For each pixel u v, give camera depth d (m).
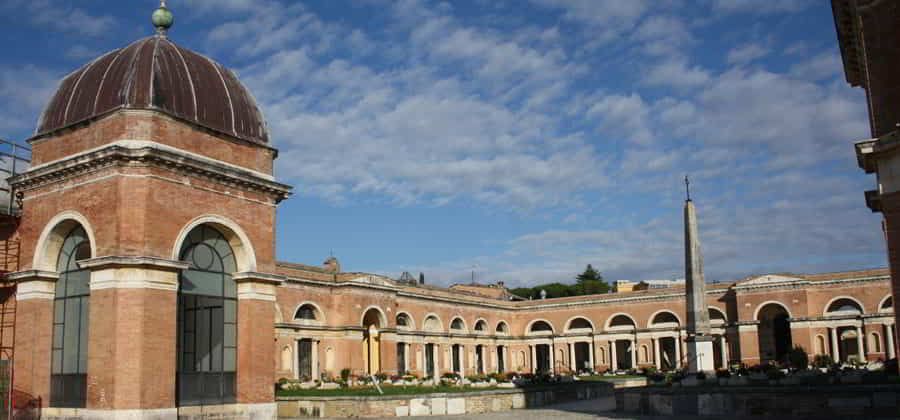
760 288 65.88
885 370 34.75
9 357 26.75
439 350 67.50
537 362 84.00
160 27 28.20
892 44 17.86
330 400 33.75
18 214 28.97
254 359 27.06
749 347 65.44
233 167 27.47
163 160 24.78
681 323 71.00
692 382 34.78
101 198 24.67
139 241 24.05
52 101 27.67
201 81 27.48
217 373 26.50
